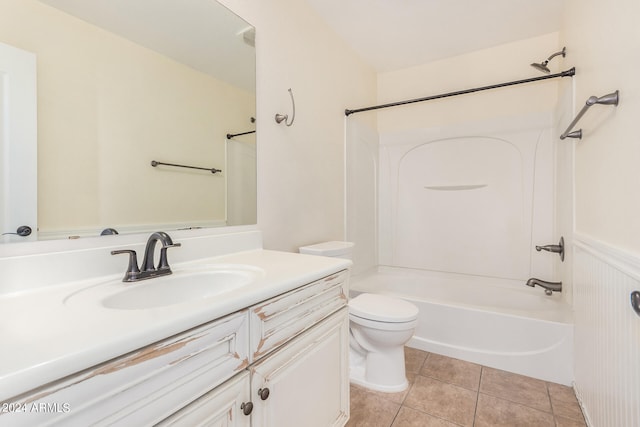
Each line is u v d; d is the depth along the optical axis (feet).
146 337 1.68
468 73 8.44
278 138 5.49
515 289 7.42
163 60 3.72
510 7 6.46
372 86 9.36
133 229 3.38
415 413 4.60
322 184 6.85
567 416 4.49
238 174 4.70
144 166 3.51
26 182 2.62
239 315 2.31
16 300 2.32
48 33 2.76
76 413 1.41
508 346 5.74
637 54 2.85
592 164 4.28
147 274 3.02
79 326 1.73
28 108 2.63
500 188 8.04
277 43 5.44
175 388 1.84
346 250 6.16
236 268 3.52
